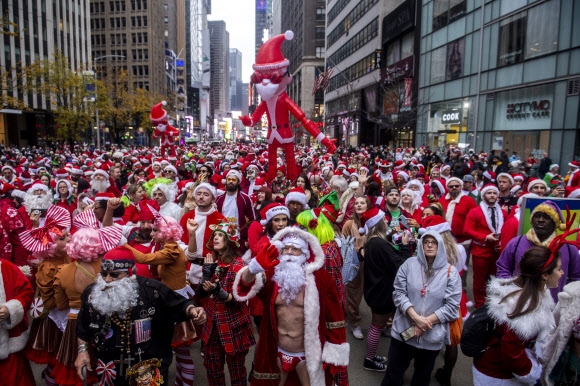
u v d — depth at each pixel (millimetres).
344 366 3580
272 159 12750
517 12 24859
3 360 3951
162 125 23062
